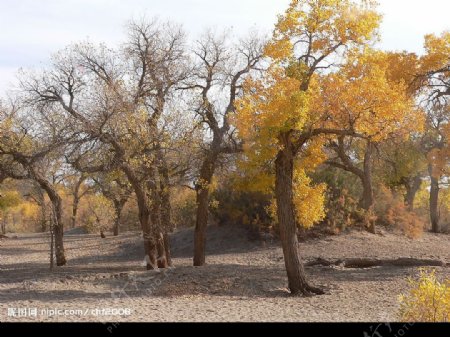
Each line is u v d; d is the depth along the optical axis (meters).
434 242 37.16
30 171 25.84
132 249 39.47
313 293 18.88
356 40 18.73
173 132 24.53
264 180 20.47
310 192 22.69
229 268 25.16
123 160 23.39
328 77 18.62
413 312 12.05
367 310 15.54
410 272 23.55
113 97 22.83
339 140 28.02
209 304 16.36
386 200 40.41
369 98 17.91
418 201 56.66
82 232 61.62
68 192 59.59
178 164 25.62
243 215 38.47
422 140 39.47
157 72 25.75
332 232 36.66
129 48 26.06
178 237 40.28
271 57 18.73
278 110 16.94
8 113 25.31
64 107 24.19
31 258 37.41
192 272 22.98
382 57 19.33
